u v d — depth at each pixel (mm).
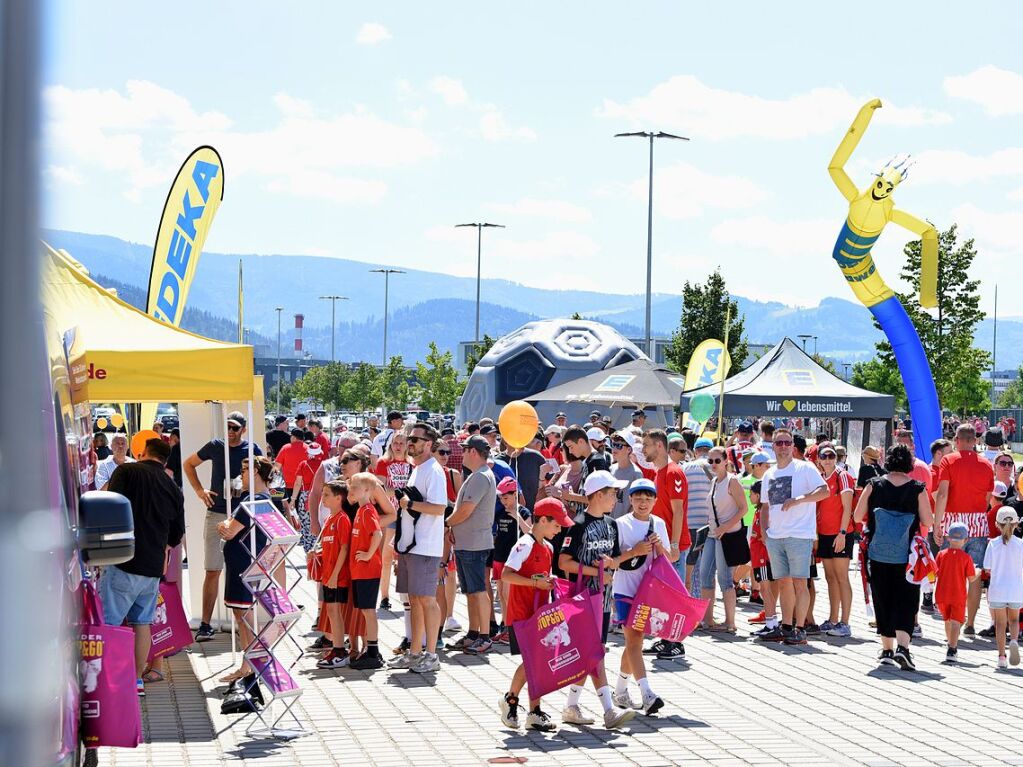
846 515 12742
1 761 2008
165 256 13766
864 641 12625
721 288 52906
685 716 9266
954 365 45062
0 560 1820
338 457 14695
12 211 1612
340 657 11141
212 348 8930
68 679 4160
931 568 11148
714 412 22141
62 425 4762
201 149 13930
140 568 8695
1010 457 15055
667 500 12133
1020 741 8539
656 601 9055
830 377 22984
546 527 8695
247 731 8570
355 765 7828
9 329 1666
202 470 12711
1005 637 11461
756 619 13797
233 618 10133
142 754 8055
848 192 21141
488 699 9836
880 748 8328
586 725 8922
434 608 10992
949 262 45094
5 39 1578
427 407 88438
